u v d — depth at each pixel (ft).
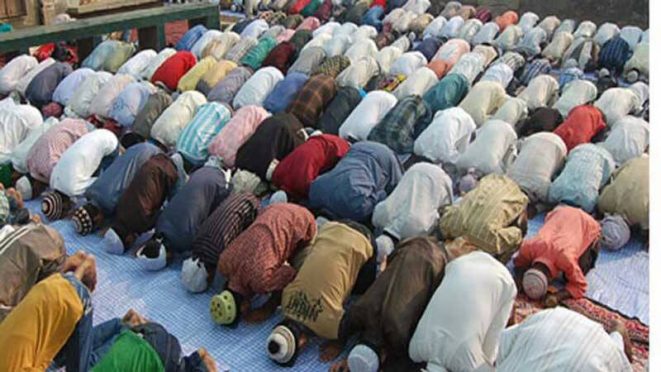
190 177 14.32
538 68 25.00
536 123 18.95
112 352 8.89
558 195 14.99
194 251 12.84
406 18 33.27
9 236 11.35
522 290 12.66
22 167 16.93
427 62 26.21
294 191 14.97
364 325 10.36
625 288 13.11
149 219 14.21
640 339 11.69
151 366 8.86
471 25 31.07
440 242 12.37
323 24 34.37
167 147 18.44
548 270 12.22
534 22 32.14
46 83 22.15
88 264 11.48
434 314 9.80
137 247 14.51
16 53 26.09
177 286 13.32
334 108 19.34
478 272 9.98
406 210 13.25
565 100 20.58
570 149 17.56
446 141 16.67
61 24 27.02
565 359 8.17
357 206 13.67
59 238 11.93
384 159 14.51
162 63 23.70
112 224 14.67
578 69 25.45
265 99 20.71
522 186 15.31
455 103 20.77
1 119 17.49
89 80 21.06
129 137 18.22
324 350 11.35
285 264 12.04
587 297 12.78
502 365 8.73
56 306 9.02
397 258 10.79
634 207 14.15
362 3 36.01
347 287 11.16
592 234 12.98
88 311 9.67
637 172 14.48
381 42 29.86
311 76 21.70
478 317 9.59
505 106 19.24
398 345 10.11
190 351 11.62
